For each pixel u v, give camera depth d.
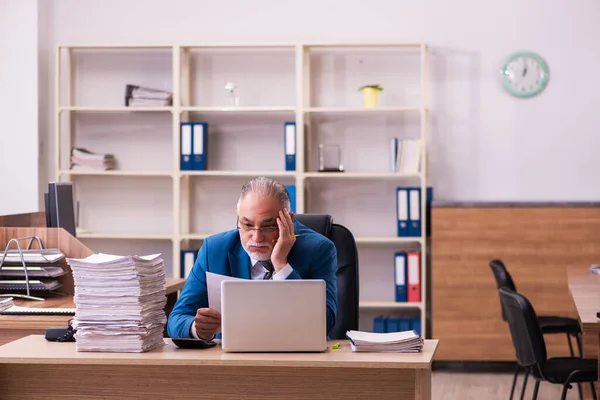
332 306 3.08
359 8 7.20
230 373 2.81
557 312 6.69
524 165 7.12
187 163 7.02
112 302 2.70
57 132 7.08
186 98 7.24
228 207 7.36
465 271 6.75
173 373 2.83
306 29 7.24
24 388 2.88
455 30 7.13
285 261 2.92
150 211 7.41
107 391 2.86
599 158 7.07
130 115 7.39
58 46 7.06
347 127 7.24
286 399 2.79
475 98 7.13
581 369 4.16
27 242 4.44
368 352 2.70
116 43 7.36
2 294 4.23
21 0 7.27
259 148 7.34
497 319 6.73
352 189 7.27
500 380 6.54
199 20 7.30
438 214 6.76
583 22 7.05
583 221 6.67
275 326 2.68
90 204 7.44
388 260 7.26
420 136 7.20
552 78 7.08
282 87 7.29
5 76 7.30
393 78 7.18
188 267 7.04
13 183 7.31
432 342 2.89
